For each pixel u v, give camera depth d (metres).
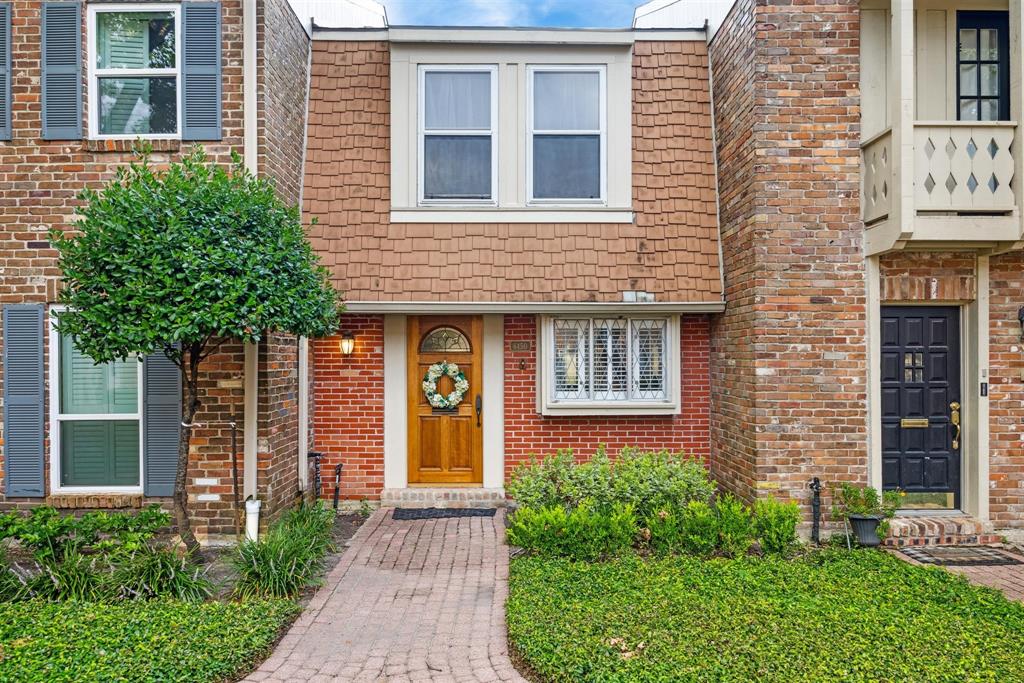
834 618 4.21
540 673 3.62
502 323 7.62
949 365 6.47
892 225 5.73
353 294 7.14
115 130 6.39
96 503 6.13
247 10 6.20
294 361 6.93
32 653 3.71
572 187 7.57
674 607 4.38
